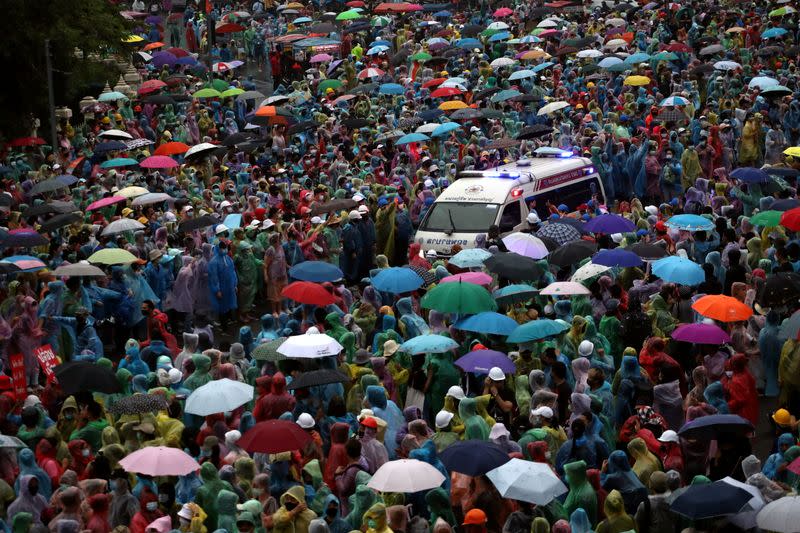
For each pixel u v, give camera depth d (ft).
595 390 140.56
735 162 317.83
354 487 120.57
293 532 110.93
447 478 123.54
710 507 105.29
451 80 367.04
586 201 247.91
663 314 170.50
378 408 135.54
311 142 335.26
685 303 173.27
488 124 336.08
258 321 229.04
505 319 158.61
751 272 197.26
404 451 126.82
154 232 231.30
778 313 173.58
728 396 150.20
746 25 467.93
